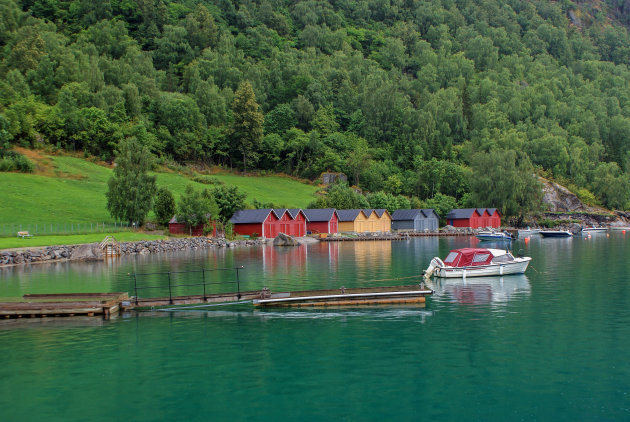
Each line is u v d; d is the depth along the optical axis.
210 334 28.73
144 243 81.50
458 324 30.23
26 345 26.92
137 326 30.83
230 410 18.94
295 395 20.16
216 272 53.47
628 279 47.00
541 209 176.12
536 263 61.38
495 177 162.88
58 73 184.88
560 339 27.00
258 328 29.94
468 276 48.72
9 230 89.19
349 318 32.03
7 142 129.88
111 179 98.25
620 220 185.75
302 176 195.62
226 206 111.50
